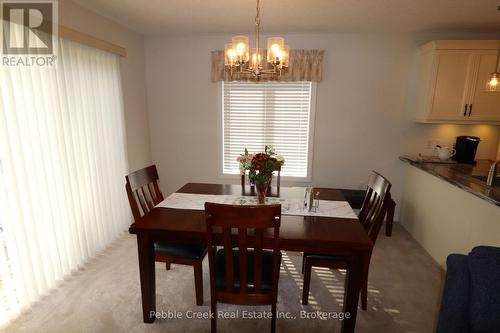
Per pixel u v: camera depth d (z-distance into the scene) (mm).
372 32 3354
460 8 2531
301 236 1682
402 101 3516
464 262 1340
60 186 2320
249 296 1677
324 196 2451
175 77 3773
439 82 3082
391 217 3293
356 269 1694
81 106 2531
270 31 3373
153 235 1812
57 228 2316
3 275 1915
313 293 2332
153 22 3086
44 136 2137
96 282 2410
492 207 2064
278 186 2637
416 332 1932
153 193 2566
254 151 3881
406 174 3596
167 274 2553
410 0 2365
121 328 1930
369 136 3648
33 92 2010
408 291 2361
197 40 3641
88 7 2609
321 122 3672
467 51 2984
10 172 1870
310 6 2541
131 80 3447
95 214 2785
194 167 4020
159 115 3906
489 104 3068
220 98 3754
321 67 3461
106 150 2947
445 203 2684
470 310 1283
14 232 1936
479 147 3482
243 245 1545
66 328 1916
